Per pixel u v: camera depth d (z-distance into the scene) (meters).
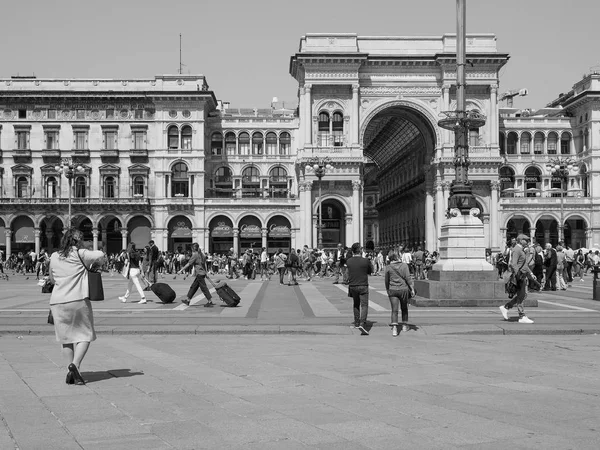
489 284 26.20
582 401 9.99
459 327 19.62
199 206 84.94
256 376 12.05
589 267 62.09
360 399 10.16
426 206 87.31
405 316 19.14
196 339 17.77
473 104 84.50
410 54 83.56
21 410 9.51
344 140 82.69
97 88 85.62
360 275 18.95
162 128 85.31
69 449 7.69
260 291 37.25
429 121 84.00
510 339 17.70
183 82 85.62
